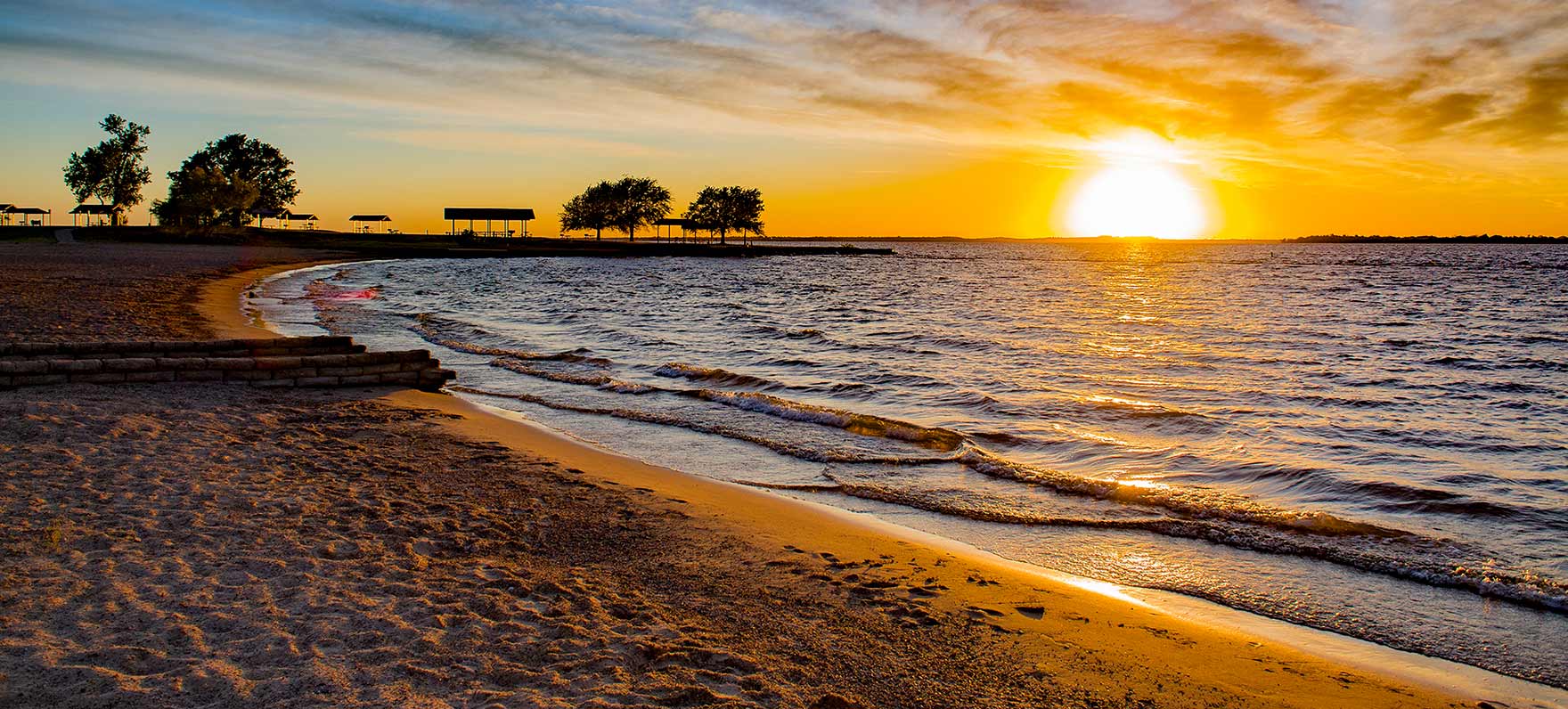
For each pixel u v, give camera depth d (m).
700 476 9.72
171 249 74.25
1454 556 7.40
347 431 10.31
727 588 5.98
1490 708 4.82
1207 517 8.38
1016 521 8.28
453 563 6.09
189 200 101.31
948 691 4.61
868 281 68.56
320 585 5.46
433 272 65.81
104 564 5.59
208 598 5.16
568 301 39.69
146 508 6.82
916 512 8.55
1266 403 15.43
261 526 6.59
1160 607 6.27
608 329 27.25
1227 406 15.02
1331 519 8.27
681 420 12.75
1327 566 7.17
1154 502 8.82
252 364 12.68
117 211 107.50
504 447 10.05
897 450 11.08
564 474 8.98
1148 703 4.65
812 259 126.31
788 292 51.81
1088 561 7.25
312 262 71.38
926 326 30.48
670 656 4.76
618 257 112.12
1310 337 27.88
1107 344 25.06
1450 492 9.44
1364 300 47.81
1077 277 78.56
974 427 12.80
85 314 21.31
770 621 5.43
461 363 18.41
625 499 8.16
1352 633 5.88
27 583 5.21
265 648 4.55
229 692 4.06
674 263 101.81
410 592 5.46
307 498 7.42
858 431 12.10
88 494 7.08
